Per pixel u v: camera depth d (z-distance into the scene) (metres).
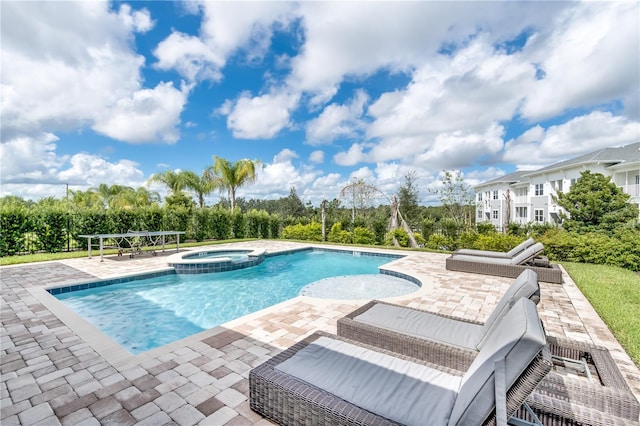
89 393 2.74
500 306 2.85
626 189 16.05
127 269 8.68
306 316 4.70
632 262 8.55
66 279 7.36
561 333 4.18
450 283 6.89
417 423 1.70
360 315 3.63
